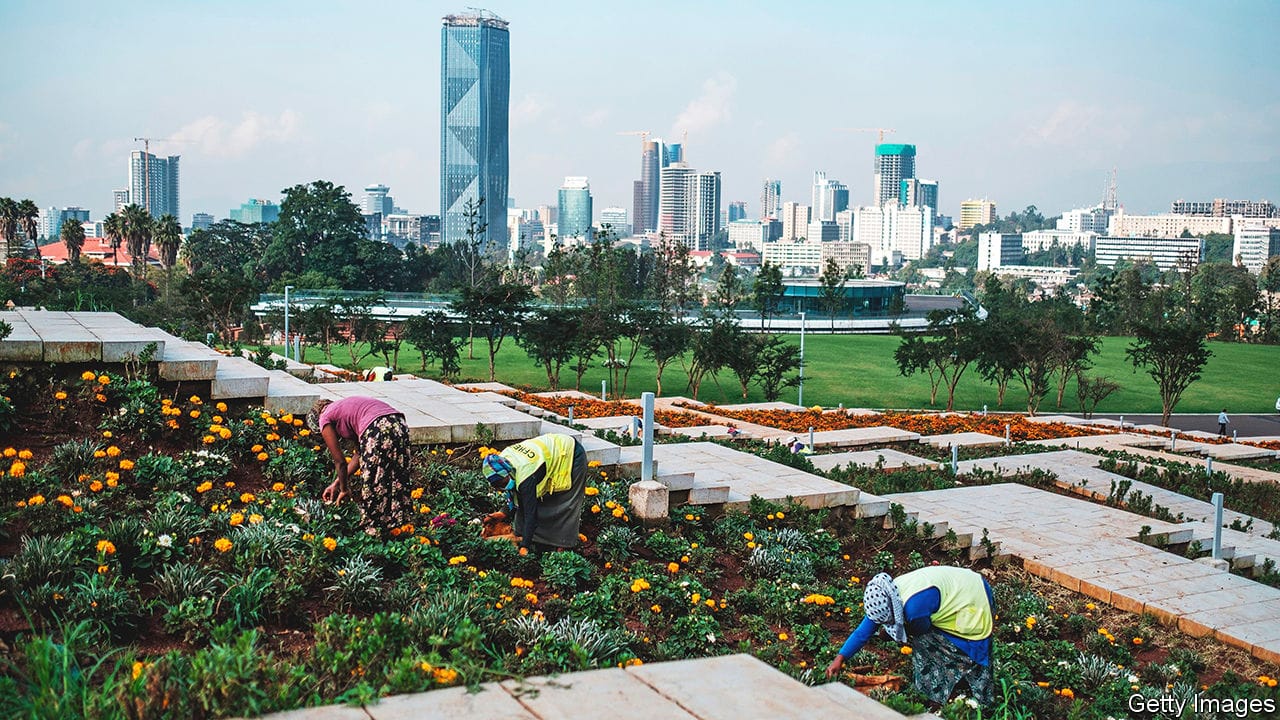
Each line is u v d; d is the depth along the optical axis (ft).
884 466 57.16
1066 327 209.15
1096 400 135.33
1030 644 26.71
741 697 11.59
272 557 20.79
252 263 309.83
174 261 290.56
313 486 27.78
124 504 23.84
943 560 35.99
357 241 306.35
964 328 136.15
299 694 13.66
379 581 21.18
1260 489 60.95
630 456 36.40
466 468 32.53
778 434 70.38
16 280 223.71
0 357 30.14
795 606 25.43
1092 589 34.83
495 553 24.95
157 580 19.47
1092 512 46.21
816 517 35.04
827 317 266.16
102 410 29.63
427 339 144.25
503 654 18.37
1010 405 149.18
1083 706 23.02
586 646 19.29
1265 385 179.01
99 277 256.93
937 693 19.48
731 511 34.83
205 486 24.84
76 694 12.59
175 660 14.14
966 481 54.13
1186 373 132.98
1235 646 30.37
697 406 90.74
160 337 37.40
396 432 24.68
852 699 11.93
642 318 136.05
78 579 18.49
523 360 180.45
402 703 11.07
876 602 19.45
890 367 182.19
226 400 33.22
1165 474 60.18
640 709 11.07
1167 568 37.35
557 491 26.32
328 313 155.84
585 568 24.66
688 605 24.16
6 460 25.26
